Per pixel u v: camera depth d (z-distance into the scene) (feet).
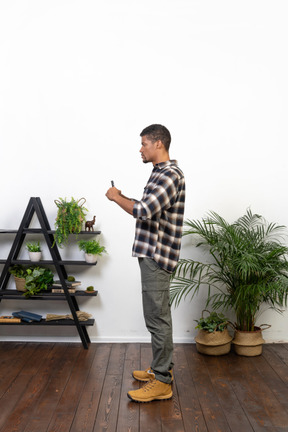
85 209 11.62
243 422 7.70
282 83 11.76
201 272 11.81
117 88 11.79
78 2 11.72
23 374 9.72
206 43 11.75
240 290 10.38
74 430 7.43
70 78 11.78
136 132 11.80
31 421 7.70
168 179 8.01
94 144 11.84
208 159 11.85
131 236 11.98
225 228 10.95
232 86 11.78
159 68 11.75
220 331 10.85
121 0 11.71
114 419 7.78
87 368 10.05
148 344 11.85
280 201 11.93
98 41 11.75
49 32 11.77
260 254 10.57
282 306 11.68
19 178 11.92
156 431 7.41
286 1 11.70
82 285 12.08
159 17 11.71
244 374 9.75
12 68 11.79
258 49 11.75
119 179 11.87
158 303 8.29
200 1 11.71
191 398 8.58
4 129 11.86
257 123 11.79
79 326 11.44
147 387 8.48
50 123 11.85
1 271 12.19
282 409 8.14
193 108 11.78
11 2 11.73
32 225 12.09
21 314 11.76
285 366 10.24
